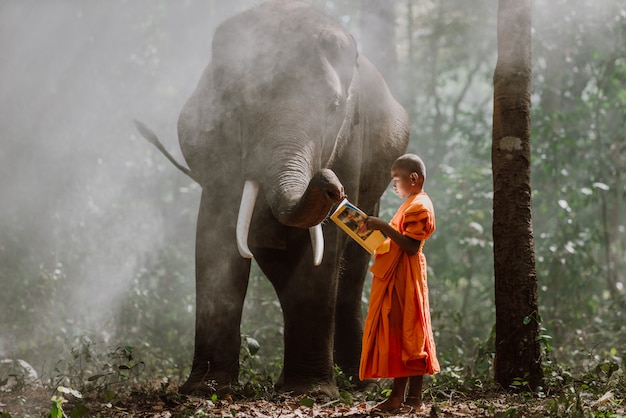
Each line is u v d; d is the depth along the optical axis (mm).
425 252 12047
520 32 6410
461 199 11703
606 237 12719
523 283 6305
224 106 6207
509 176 6367
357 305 7750
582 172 12906
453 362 7789
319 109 5871
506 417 5117
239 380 6930
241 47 6156
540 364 6293
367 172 7383
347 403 5973
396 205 11398
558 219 11750
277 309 10352
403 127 8156
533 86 12844
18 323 9633
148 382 7262
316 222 4945
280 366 7660
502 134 6402
